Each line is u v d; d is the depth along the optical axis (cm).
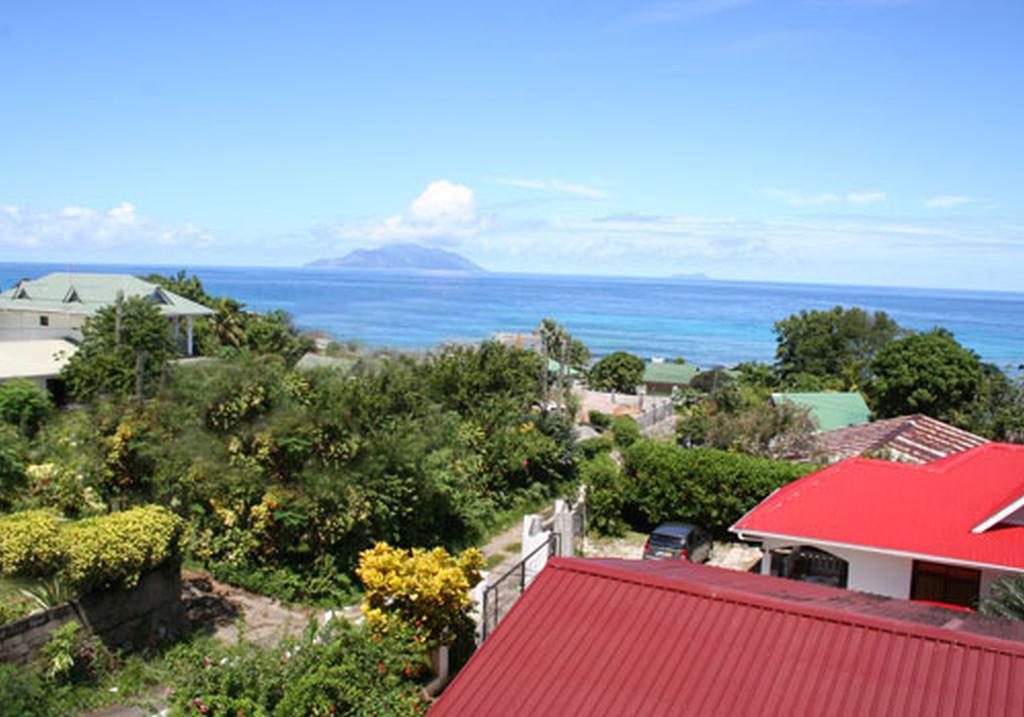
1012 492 1853
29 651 1400
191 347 6378
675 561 1516
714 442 3484
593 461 3086
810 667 948
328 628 1408
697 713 916
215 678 1239
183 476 2075
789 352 8706
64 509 2116
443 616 1546
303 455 2098
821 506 1961
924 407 5659
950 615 1139
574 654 1020
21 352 4909
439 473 2467
